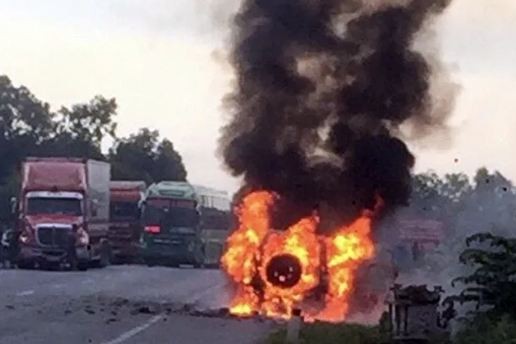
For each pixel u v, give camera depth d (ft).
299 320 90.74
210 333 100.22
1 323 102.37
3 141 500.74
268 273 135.64
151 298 149.79
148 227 287.48
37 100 512.63
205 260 305.32
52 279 192.75
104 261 263.08
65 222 236.22
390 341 84.99
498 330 75.66
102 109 541.75
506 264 83.10
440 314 85.81
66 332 95.81
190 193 289.33
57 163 239.91
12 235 252.62
